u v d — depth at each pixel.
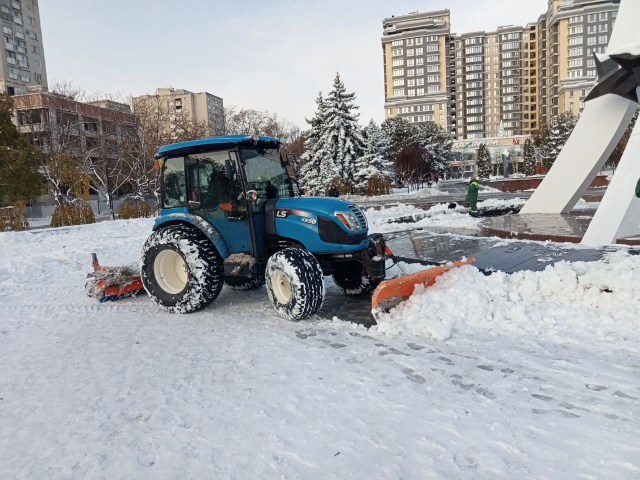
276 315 5.62
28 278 9.20
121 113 34.72
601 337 4.16
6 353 4.79
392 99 99.31
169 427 3.10
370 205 26.69
